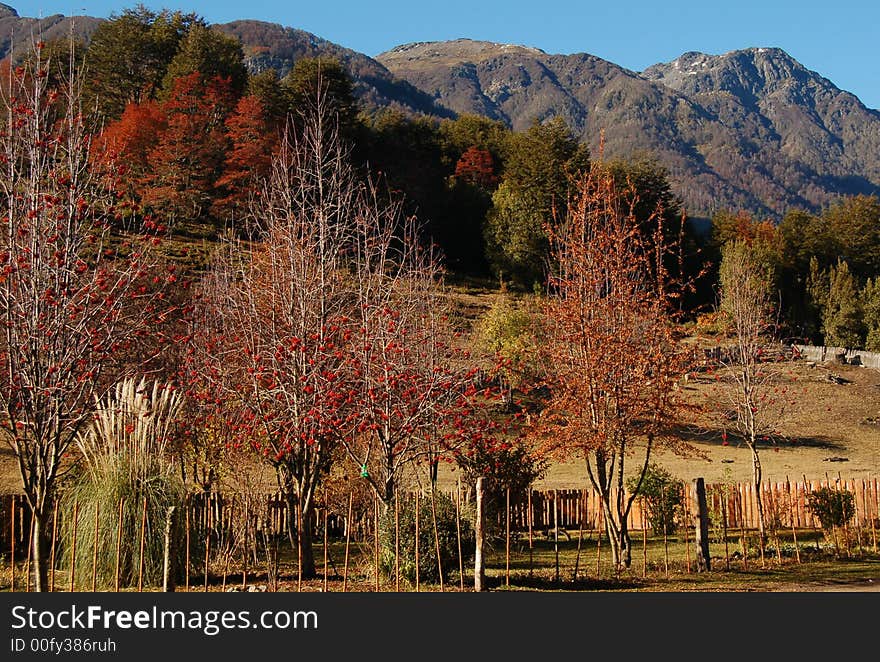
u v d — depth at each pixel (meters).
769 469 32.38
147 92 65.12
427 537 11.55
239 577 12.40
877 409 44.50
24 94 9.75
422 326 14.73
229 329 13.91
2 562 14.02
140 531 11.10
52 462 8.93
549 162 68.00
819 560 15.37
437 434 12.79
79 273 9.03
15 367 8.59
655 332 14.50
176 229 46.78
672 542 18.80
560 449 14.12
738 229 78.94
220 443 13.62
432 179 77.25
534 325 17.17
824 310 66.75
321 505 17.31
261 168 50.41
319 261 12.70
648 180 66.75
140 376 12.35
